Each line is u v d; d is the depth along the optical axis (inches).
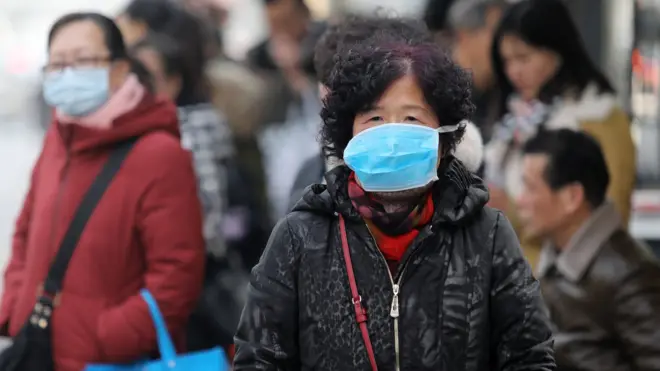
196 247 337.7
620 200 393.1
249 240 479.8
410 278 220.1
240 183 470.0
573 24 394.6
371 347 218.7
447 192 221.9
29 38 1811.0
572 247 324.8
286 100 577.6
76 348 327.0
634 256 321.4
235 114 557.6
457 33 482.9
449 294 219.3
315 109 571.8
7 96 1781.5
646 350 310.2
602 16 494.3
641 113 495.8
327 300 221.6
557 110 397.1
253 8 906.1
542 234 336.5
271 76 581.0
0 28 1804.9
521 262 223.9
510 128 403.9
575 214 330.0
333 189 224.1
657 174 496.4
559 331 323.3
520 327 220.5
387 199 223.5
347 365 219.5
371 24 307.9
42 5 1809.8
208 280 425.7
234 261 461.1
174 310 331.0
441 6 504.4
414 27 309.4
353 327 220.1
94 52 335.9
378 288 220.1
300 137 562.6
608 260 319.6
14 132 1743.4
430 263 220.2
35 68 1791.3
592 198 329.4
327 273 222.4
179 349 338.3
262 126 569.6
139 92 341.7
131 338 323.9
